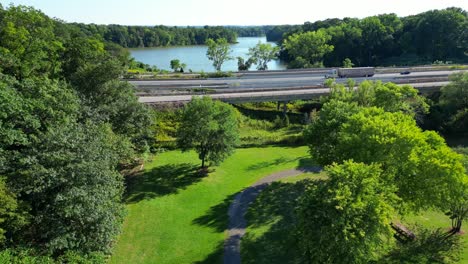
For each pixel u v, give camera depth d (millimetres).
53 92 34031
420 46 136375
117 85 44531
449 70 94625
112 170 33031
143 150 47125
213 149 45531
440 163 30453
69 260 25062
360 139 33438
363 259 24734
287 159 53406
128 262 30703
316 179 46406
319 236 24000
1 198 23297
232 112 47219
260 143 59188
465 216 33469
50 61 47594
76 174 26812
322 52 127938
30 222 25844
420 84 76375
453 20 127500
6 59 39219
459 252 30938
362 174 25359
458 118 64812
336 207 23094
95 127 33438
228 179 46906
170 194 42438
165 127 59219
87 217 26031
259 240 33812
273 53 127500
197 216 38281
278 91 72688
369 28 142000
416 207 31641
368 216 23875
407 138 31641
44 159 26812
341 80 84000
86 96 42312
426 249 31203
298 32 166625
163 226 36188
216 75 89688
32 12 51469
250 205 40375
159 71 105250
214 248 32812
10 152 27406
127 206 39344
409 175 31547
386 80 81750
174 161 51219
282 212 38625
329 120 40750
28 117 29656
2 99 28344
